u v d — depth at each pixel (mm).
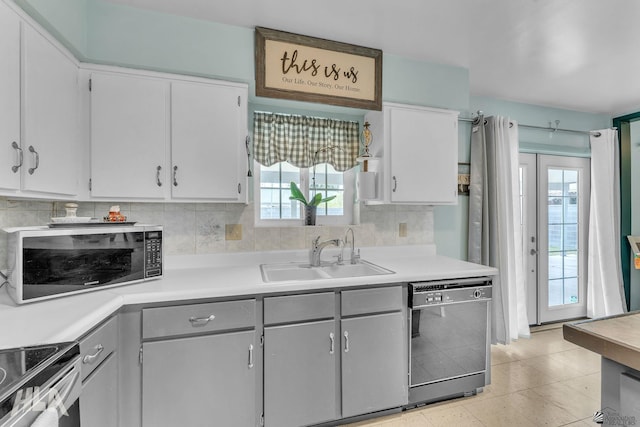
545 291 3330
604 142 3262
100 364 1274
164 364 1458
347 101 2104
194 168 1816
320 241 2365
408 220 2623
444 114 2373
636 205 3416
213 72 1831
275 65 1939
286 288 1631
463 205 2873
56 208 1794
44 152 1369
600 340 946
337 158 2455
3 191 1183
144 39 1717
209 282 1655
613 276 3209
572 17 1768
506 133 2789
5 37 1161
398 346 1848
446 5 1681
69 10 1481
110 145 1676
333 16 1799
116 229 1530
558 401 2004
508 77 2547
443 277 1929
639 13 1722
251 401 1587
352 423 1801
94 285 1451
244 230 2191
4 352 880
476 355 2018
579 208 3457
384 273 1918
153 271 1683
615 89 2777
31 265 1268
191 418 1496
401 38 2023
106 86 1672
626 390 918
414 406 1947
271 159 2283
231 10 1741
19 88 1232
